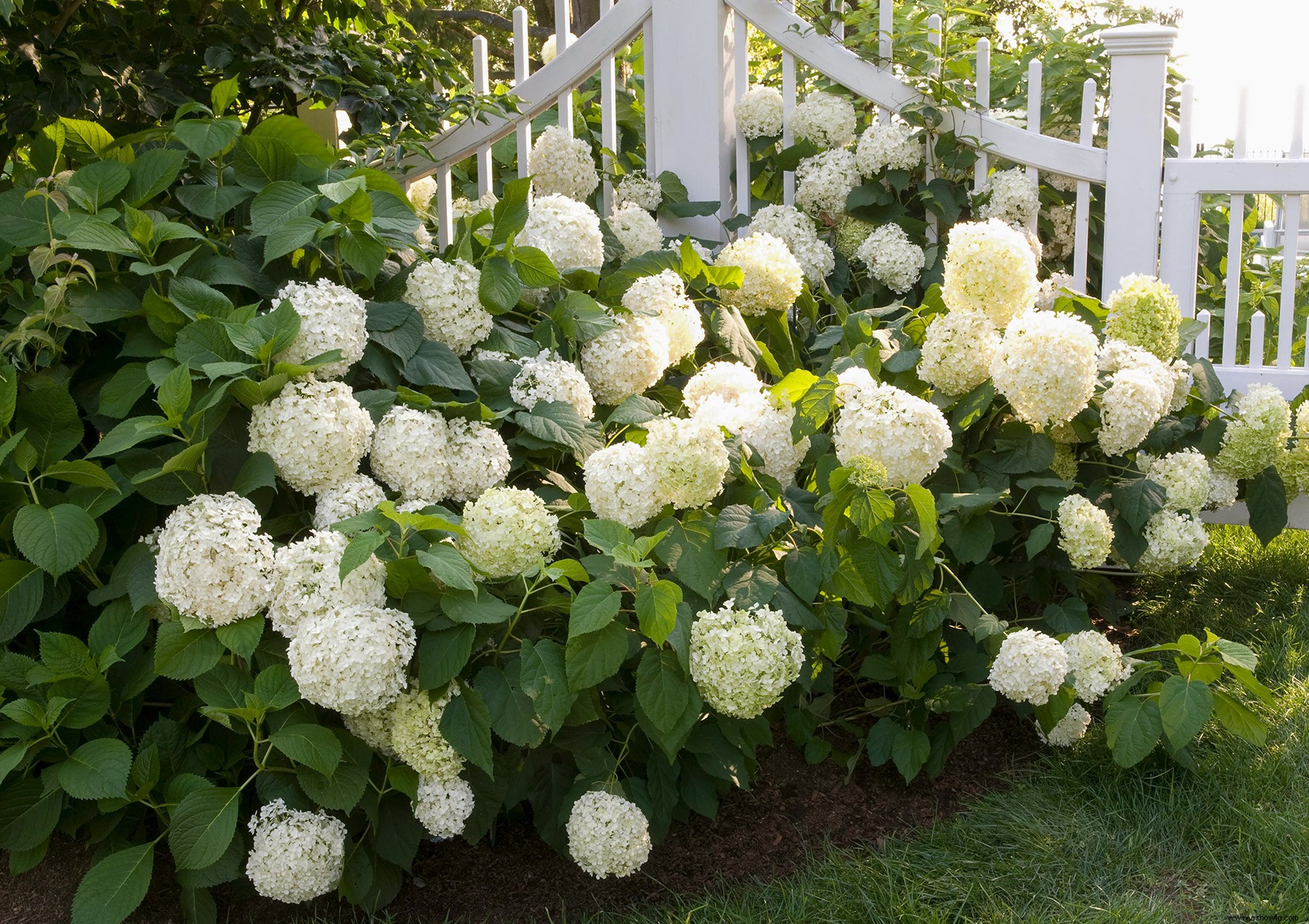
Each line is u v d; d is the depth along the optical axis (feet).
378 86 11.95
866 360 9.52
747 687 6.84
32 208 7.89
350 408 6.99
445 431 7.55
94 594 7.02
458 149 13.55
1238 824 7.70
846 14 13.28
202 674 6.63
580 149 12.75
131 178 8.05
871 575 7.62
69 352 8.04
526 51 13.41
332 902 7.29
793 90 13.62
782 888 7.23
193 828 6.29
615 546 6.66
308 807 6.72
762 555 7.95
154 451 7.10
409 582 6.60
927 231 13.73
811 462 9.03
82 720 6.72
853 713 9.12
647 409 8.72
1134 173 12.38
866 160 13.28
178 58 11.46
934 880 7.26
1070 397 8.85
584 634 6.53
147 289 7.75
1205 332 11.96
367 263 7.94
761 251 10.68
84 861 7.45
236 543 6.37
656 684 6.85
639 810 7.00
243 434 7.16
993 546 9.98
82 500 7.07
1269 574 12.31
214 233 8.61
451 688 6.60
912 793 8.61
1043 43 16.60
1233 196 12.45
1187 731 7.53
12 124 10.01
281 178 8.46
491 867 7.66
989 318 9.53
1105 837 7.70
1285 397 12.48
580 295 9.05
